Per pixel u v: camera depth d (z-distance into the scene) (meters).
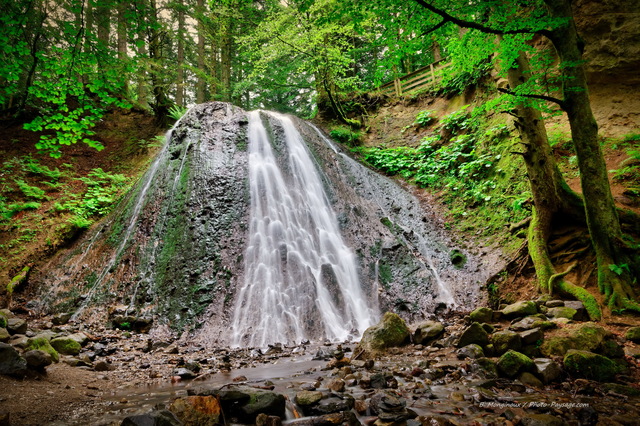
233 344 5.98
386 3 5.27
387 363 4.45
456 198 10.69
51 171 11.73
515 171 9.33
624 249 5.33
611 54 9.11
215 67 20.64
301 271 7.68
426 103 15.78
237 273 7.35
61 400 3.17
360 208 10.32
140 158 13.19
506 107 6.83
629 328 4.53
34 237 9.23
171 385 3.86
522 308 5.42
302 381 3.79
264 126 12.06
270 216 8.86
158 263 7.65
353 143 15.05
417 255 8.77
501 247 8.12
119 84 5.95
